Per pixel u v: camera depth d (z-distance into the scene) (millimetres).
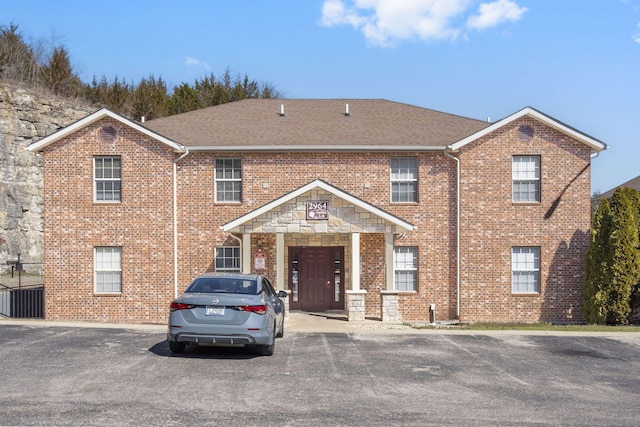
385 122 25906
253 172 23297
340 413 8656
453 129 25047
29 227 36812
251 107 27906
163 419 8219
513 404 9359
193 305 12398
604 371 12086
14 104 37281
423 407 9070
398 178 23500
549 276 23125
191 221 23156
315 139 23734
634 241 21484
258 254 23031
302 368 11734
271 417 8391
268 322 12781
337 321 20547
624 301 21297
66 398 9195
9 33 51031
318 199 20844
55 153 23094
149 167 23094
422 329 18078
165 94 62219
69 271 23000
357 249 20797
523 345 14836
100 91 56125
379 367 11945
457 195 23234
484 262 23156
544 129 23266
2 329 16125
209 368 11555
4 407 8656
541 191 23172
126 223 23078
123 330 16172
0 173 35562
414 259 23344
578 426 8258
